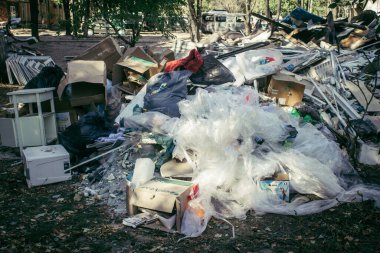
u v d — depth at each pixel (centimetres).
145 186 410
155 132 511
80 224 403
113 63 760
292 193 448
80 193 466
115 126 564
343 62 822
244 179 437
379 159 557
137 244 367
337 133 594
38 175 491
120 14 1024
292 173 449
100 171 502
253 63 675
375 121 609
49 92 592
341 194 446
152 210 406
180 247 362
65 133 550
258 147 467
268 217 416
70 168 506
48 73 656
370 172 532
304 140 501
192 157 466
